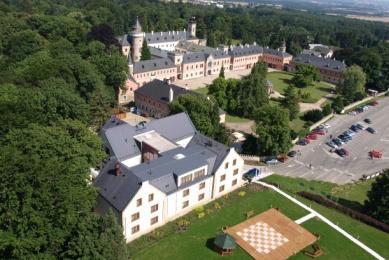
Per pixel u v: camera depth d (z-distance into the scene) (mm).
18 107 98500
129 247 74375
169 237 78375
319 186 105875
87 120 112750
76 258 59688
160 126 106875
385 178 87750
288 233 81750
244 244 77625
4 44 194125
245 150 125000
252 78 164750
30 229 60625
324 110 168375
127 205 73312
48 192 62781
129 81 163250
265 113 122000
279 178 107000
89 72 133750
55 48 180750
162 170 84500
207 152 94500
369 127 156000
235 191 96125
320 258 75375
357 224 86875
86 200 68312
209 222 83688
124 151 98000
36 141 77875
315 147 134750
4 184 60969
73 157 79625
